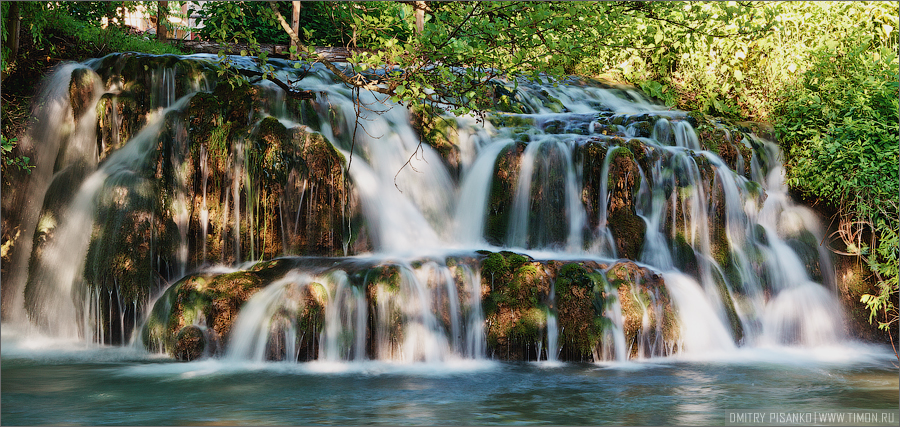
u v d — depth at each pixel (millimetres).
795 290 9477
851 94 10828
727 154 10492
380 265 7723
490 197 9602
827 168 10359
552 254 9078
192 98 9188
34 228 9539
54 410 5598
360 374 6941
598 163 9258
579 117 10766
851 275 9883
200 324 7656
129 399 5949
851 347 9125
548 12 7391
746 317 9055
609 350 7688
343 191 8750
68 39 11398
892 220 9859
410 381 6668
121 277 8438
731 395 6250
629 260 8539
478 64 7602
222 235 8812
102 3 13422
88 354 7832
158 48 12445
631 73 13367
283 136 8742
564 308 7738
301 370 7086
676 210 9289
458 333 7672
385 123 9984
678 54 13086
